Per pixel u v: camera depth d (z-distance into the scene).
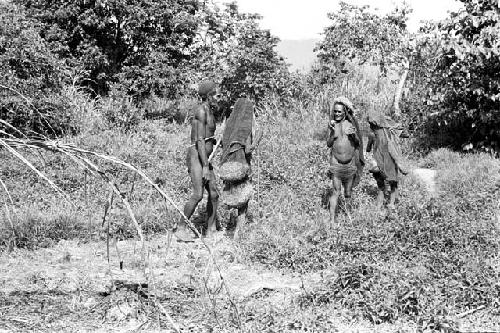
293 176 13.82
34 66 17.00
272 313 7.36
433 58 18.30
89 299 7.94
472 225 10.24
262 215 11.59
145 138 16.97
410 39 20.64
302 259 9.23
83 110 17.53
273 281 8.60
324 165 14.48
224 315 7.42
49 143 4.67
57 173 13.53
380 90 21.69
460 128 17.47
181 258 9.49
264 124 19.11
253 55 21.97
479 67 16.42
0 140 4.36
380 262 8.88
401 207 11.16
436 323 7.01
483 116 16.09
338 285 7.91
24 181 13.27
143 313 7.57
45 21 20.98
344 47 23.12
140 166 14.47
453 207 11.45
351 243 9.52
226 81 22.44
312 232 10.06
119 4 20.62
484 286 7.85
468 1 16.86
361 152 10.98
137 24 20.91
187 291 8.18
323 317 7.30
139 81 21.22
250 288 8.23
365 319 7.38
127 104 18.92
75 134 16.64
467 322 7.29
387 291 7.60
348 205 11.45
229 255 9.61
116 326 7.29
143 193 12.88
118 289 8.18
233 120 10.38
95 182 13.21
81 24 20.92
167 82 21.22
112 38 21.52
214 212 10.76
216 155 14.98
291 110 21.08
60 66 18.06
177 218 11.38
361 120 19.08
